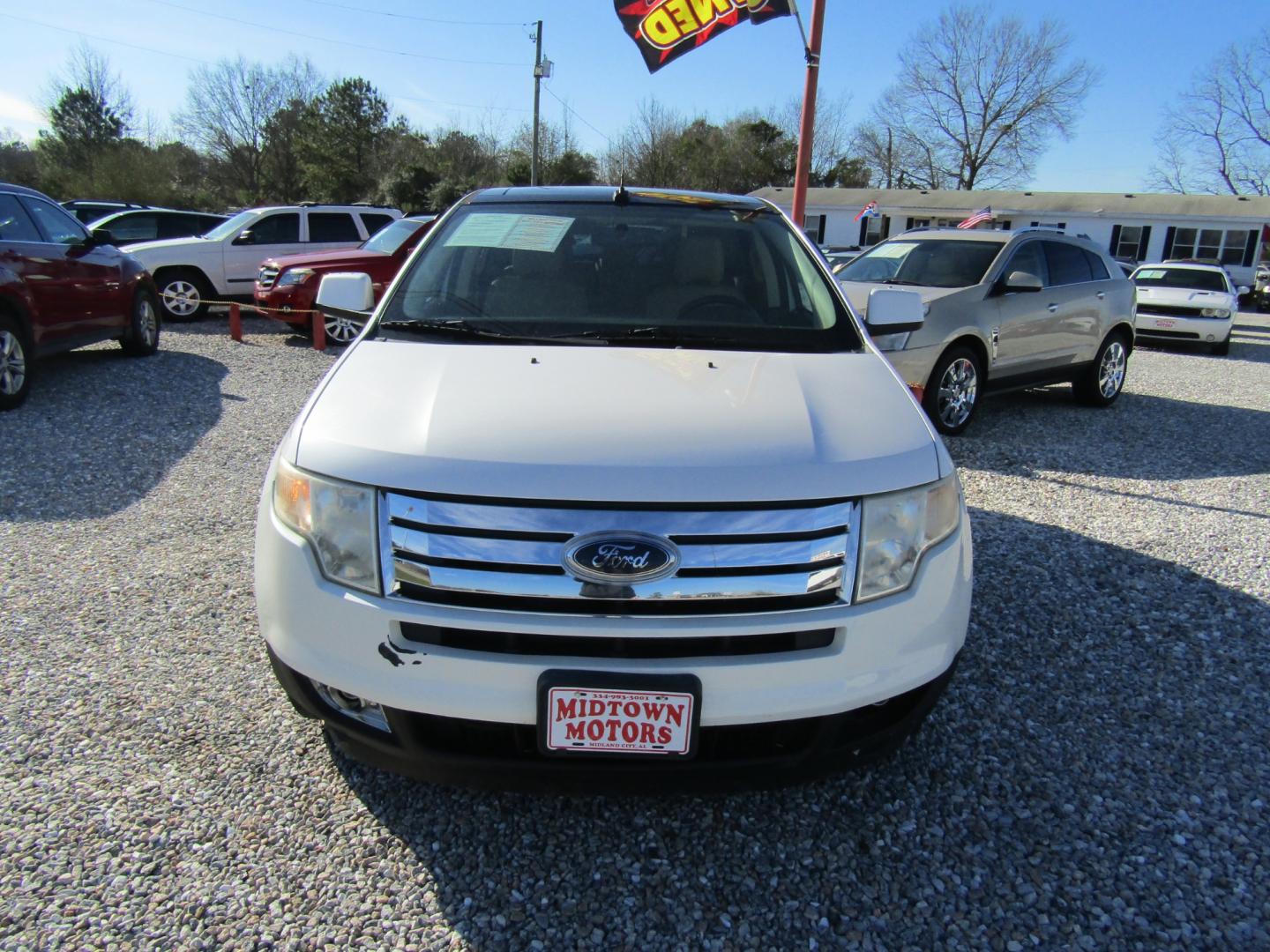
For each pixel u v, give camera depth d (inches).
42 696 113.4
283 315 409.4
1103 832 94.0
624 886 85.2
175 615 137.1
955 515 90.4
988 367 279.1
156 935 77.5
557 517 75.9
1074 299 307.9
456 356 99.5
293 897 82.4
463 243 126.6
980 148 2080.5
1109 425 304.5
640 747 76.7
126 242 607.5
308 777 99.1
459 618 76.4
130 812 92.6
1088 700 119.6
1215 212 1391.5
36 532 171.6
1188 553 174.1
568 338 107.8
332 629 80.5
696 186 2027.6
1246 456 265.1
